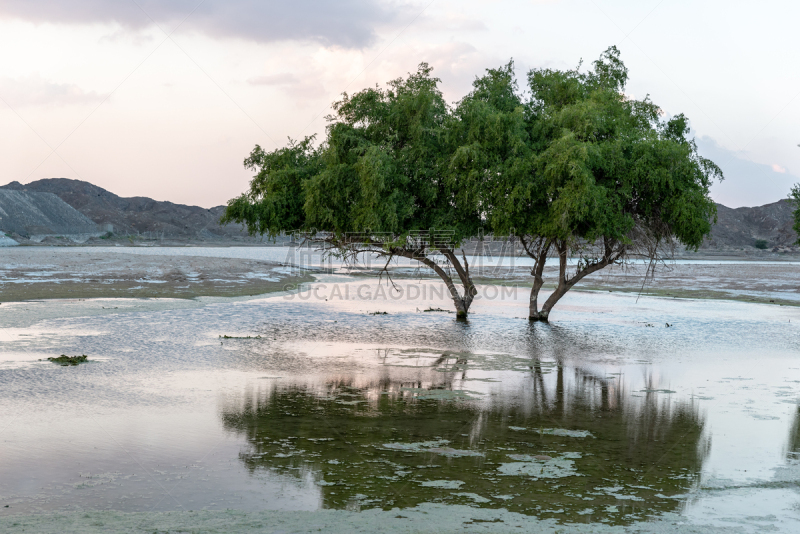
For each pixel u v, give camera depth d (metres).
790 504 7.81
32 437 10.24
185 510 7.27
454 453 9.85
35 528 6.61
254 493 7.93
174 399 13.17
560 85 26.33
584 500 7.85
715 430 11.41
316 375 16.23
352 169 24.83
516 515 7.28
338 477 8.63
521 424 11.74
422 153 24.81
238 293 40.22
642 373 17.14
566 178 22.64
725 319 30.92
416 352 20.31
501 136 23.66
